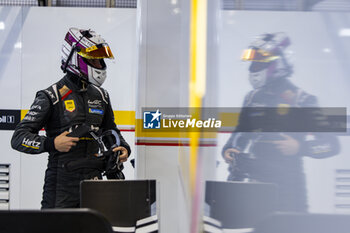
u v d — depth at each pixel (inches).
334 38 105.2
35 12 295.4
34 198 293.4
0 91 295.1
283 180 105.7
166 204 125.5
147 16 127.0
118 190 125.3
